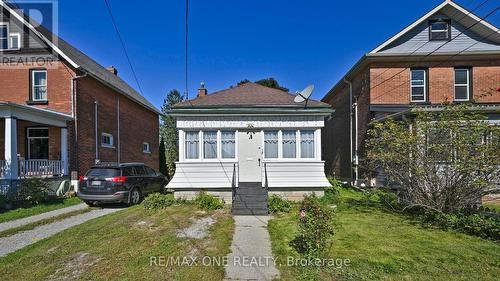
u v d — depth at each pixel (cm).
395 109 1360
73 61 1405
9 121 1089
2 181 1078
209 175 1109
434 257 527
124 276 454
